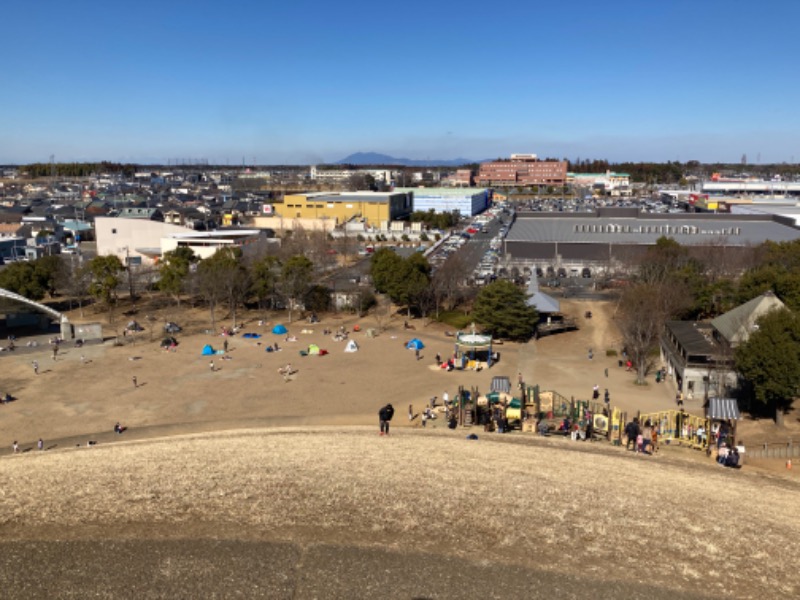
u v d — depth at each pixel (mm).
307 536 31766
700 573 28984
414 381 70250
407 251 173500
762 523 34406
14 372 73750
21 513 34656
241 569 28828
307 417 59875
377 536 31828
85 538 31641
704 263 111312
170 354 81312
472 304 106500
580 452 46656
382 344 86125
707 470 44031
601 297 112875
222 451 45812
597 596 27047
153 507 35188
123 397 65375
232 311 99625
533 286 98562
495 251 161375
